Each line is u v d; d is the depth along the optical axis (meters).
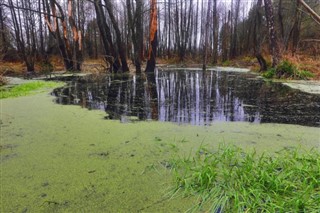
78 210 1.35
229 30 24.58
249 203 1.32
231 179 1.57
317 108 3.64
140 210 1.34
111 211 1.34
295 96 4.73
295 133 2.45
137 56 10.73
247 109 3.66
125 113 3.49
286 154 1.88
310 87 5.92
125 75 10.30
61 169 1.81
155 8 10.70
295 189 1.43
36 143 2.31
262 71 10.28
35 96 5.07
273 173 1.54
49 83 7.46
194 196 1.46
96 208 1.37
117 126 2.82
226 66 17.83
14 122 3.02
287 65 7.87
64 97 4.95
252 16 20.88
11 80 8.91
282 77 7.82
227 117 3.19
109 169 1.79
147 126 2.81
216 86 6.55
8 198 1.47
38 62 15.37
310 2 12.03
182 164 1.82
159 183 1.60
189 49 25.34
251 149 2.05
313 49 10.54
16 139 2.43
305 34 13.12
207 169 1.63
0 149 2.18
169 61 22.53
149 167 1.81
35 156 2.04
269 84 6.66
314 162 1.68
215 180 1.59
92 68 13.33
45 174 1.74
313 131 2.51
